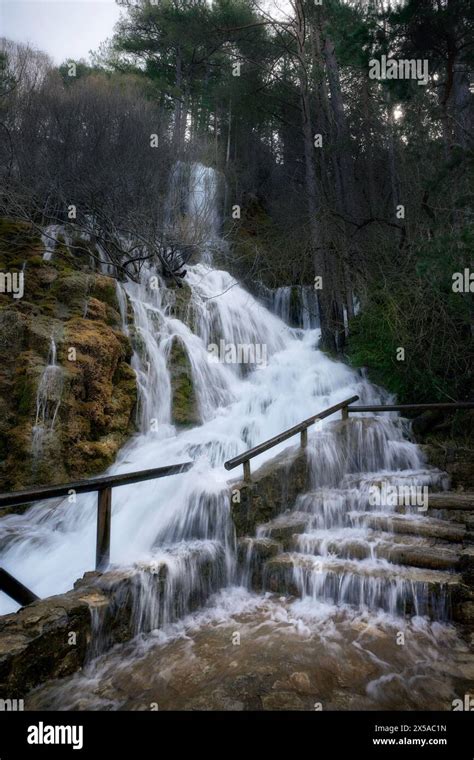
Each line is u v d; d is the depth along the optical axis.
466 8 6.97
